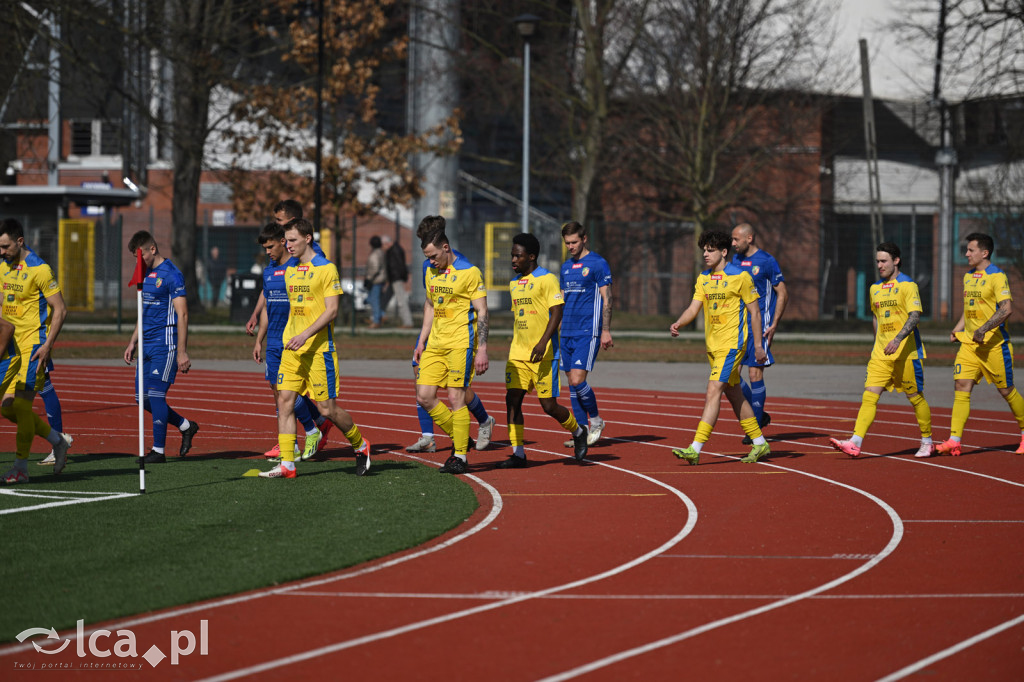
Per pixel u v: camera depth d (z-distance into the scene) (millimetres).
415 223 100812
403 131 108125
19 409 25438
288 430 26938
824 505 24406
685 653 14242
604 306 32156
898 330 30641
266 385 49375
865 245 98938
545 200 125812
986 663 13945
